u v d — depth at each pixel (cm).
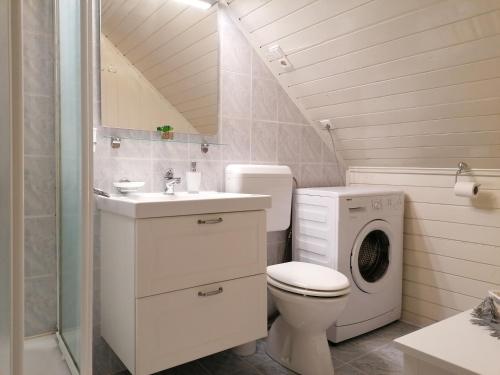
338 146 285
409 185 264
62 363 157
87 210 125
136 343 147
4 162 88
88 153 124
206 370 200
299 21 211
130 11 199
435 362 120
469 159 229
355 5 185
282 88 261
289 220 246
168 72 211
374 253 257
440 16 169
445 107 208
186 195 197
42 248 177
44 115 175
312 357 192
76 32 134
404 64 199
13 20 87
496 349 125
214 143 229
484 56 174
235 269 172
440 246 249
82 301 125
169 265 154
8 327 89
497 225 223
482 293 230
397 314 261
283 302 190
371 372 198
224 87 232
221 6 230
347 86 232
